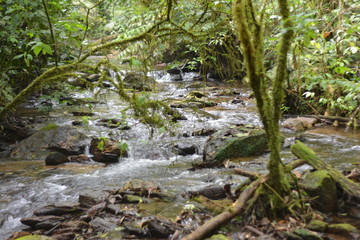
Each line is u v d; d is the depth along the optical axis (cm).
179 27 296
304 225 236
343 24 551
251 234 231
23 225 293
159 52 382
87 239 248
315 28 212
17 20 457
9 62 594
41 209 296
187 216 271
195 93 944
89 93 911
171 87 1111
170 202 307
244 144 462
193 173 420
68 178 417
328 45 609
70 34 573
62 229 262
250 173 298
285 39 235
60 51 640
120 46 350
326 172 277
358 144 513
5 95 557
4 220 304
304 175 290
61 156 495
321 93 704
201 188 318
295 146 296
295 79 643
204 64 429
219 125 662
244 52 225
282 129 624
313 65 631
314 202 264
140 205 301
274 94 242
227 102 898
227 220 238
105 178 414
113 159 500
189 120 695
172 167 456
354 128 601
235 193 302
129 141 566
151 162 492
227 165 433
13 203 341
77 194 355
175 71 1300
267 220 241
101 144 375
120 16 817
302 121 638
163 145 543
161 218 268
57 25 563
